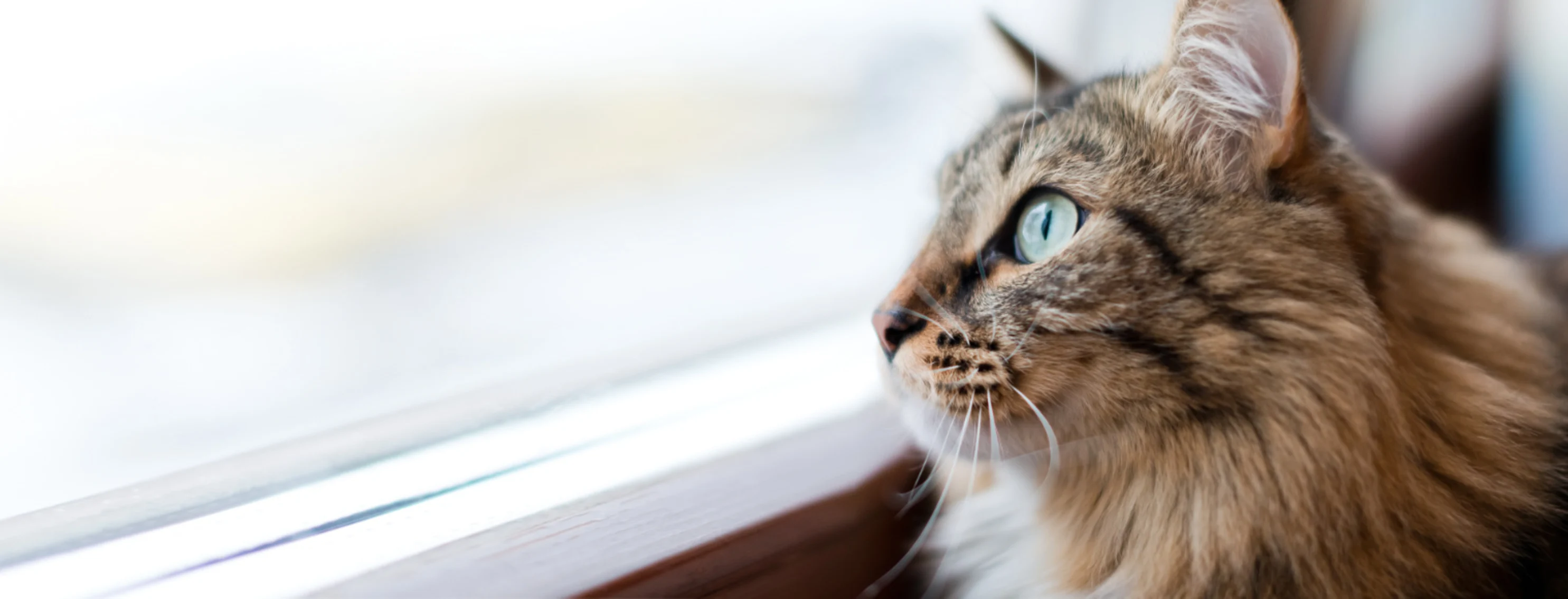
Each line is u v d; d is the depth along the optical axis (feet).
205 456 1.71
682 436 1.77
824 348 1.98
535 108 2.02
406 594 1.50
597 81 2.06
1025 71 1.87
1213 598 1.58
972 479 1.74
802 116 2.15
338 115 1.87
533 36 1.99
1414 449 1.58
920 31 2.09
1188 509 1.57
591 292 2.08
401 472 1.67
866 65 2.12
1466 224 1.90
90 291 1.71
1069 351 1.56
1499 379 1.64
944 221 1.70
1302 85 1.54
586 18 2.02
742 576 1.60
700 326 2.04
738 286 2.12
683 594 1.56
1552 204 2.10
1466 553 1.58
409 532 1.58
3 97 1.66
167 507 1.60
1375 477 1.55
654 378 1.92
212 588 1.52
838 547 1.67
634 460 1.71
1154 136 1.60
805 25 2.12
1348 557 1.55
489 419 1.79
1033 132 1.68
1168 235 1.56
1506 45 2.14
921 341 1.62
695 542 1.57
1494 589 1.58
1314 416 1.54
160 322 1.76
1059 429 1.59
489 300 2.01
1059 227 1.61
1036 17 2.14
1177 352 1.55
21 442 1.65
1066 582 1.65
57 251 1.69
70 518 1.58
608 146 2.09
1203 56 1.59
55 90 1.68
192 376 1.77
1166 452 1.57
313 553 1.55
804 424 1.79
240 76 1.79
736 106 2.14
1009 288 1.59
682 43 2.08
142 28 1.72
